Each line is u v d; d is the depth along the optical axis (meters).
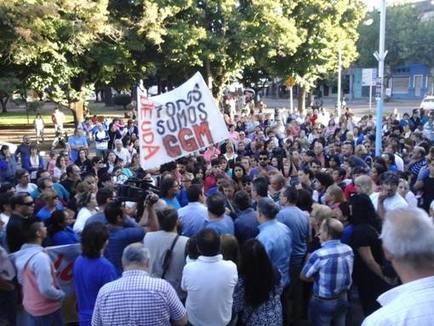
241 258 4.91
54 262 6.05
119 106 61.28
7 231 5.42
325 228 5.23
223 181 8.06
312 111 28.27
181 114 8.67
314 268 5.18
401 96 74.56
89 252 4.70
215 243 4.61
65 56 23.75
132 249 4.04
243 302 4.91
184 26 24.06
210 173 10.34
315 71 33.44
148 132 8.51
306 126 22.17
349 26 36.12
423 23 61.28
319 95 72.31
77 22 21.42
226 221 6.01
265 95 85.19
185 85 8.72
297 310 6.50
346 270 5.16
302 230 6.43
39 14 19.88
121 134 21.36
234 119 25.83
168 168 10.09
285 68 32.75
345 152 12.76
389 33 61.91
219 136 8.87
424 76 71.38
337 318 5.29
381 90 15.60
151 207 6.46
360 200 5.75
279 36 26.66
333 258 5.12
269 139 15.70
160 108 8.56
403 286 2.36
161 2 23.53
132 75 27.30
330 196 6.91
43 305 5.00
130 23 23.66
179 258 5.32
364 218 5.69
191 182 9.09
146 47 25.50
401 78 74.19
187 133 8.71
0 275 5.23
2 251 5.25
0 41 20.30
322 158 12.48
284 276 5.77
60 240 6.20
